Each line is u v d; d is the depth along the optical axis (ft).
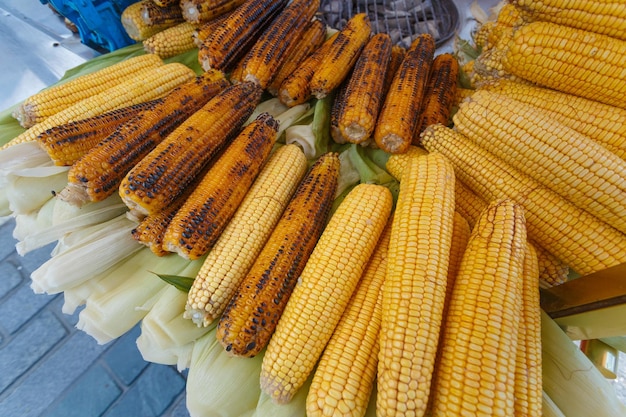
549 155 0.99
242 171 1.14
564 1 0.97
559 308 0.93
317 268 0.91
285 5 1.74
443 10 2.22
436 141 1.19
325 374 0.80
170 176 1.06
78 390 1.71
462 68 1.65
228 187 1.10
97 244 1.13
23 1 2.72
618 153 1.05
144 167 1.04
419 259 0.82
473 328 0.74
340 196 1.28
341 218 0.98
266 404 0.89
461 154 1.14
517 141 1.02
